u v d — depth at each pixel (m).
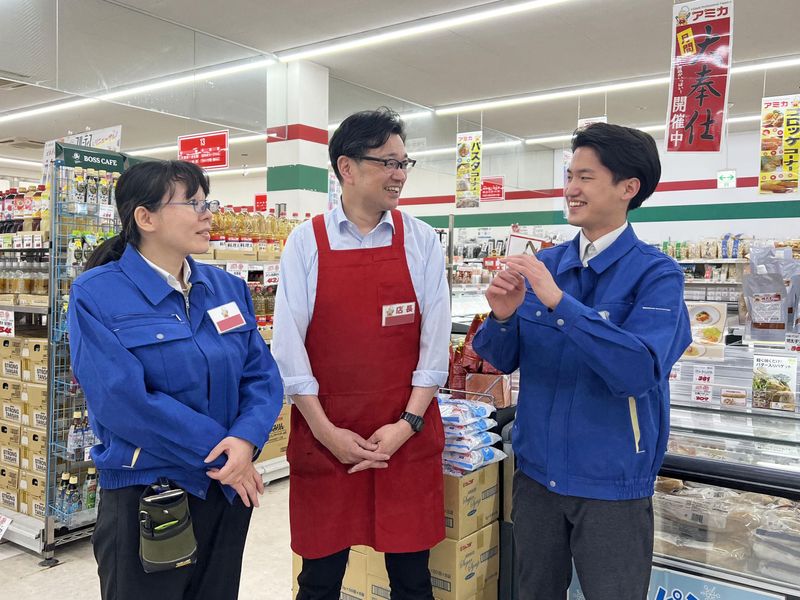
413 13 6.59
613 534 1.50
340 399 1.82
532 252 1.83
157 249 1.62
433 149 11.06
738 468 1.74
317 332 1.82
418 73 8.73
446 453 2.10
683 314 1.52
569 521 1.57
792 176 6.83
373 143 1.73
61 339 3.28
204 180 1.65
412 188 14.10
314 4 6.31
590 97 10.04
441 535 1.91
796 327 2.36
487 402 2.50
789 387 2.12
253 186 15.45
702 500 1.99
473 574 2.16
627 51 7.80
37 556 3.29
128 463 1.50
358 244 1.84
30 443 3.45
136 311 1.54
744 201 12.56
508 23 6.84
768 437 1.95
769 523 1.88
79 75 6.00
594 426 1.50
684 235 13.12
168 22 6.72
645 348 1.35
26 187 3.75
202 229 1.62
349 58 8.02
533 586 1.65
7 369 3.58
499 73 8.73
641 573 1.52
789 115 6.82
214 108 7.30
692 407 2.29
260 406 1.67
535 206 14.63
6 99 7.41
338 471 1.81
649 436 1.51
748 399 2.20
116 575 1.52
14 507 3.55
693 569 1.87
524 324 1.65
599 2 6.32
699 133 4.21
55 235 3.23
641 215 13.50
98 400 1.46
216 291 1.74
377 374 1.82
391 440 1.76
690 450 1.89
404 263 1.84
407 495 1.83
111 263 1.61
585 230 1.61
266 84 7.91
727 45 4.11
